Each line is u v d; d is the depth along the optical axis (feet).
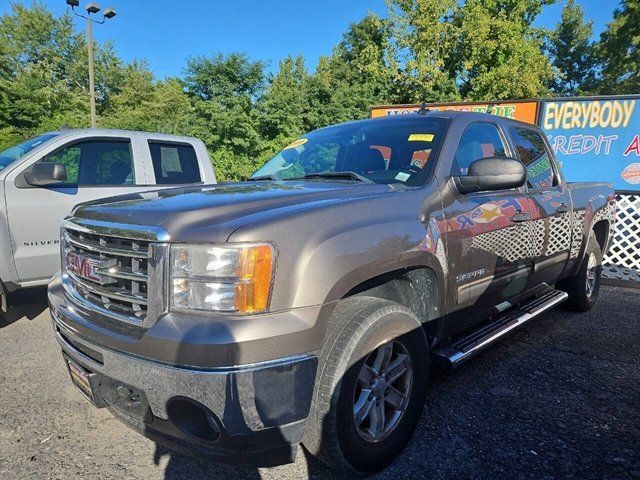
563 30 159.43
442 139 9.75
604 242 17.19
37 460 8.11
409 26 79.46
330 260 6.38
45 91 81.30
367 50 83.66
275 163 12.32
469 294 9.44
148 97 114.73
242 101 61.93
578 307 16.74
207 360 5.55
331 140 11.80
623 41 103.96
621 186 32.24
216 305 5.77
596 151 32.50
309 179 10.07
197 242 5.90
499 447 8.46
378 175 9.73
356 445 7.02
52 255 15.28
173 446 6.30
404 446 8.03
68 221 7.88
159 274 5.99
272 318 5.83
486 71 80.18
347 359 6.68
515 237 10.80
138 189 17.46
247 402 5.67
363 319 6.98
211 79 61.98
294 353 5.96
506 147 11.69
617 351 13.26
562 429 9.07
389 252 7.23
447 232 8.64
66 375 11.51
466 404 10.04
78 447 8.52
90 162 16.94
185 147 19.56
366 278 6.89
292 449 6.23
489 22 76.74
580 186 15.35
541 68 81.97
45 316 16.05
